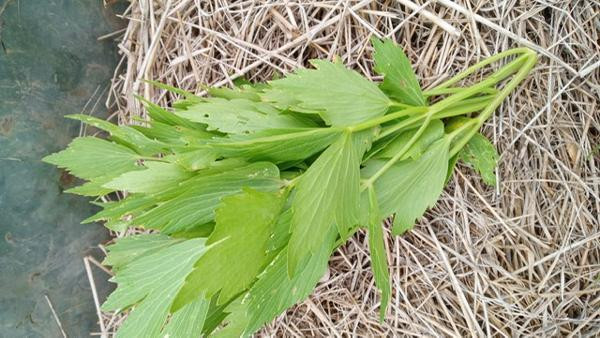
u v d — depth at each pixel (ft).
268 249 0.95
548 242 1.34
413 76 1.18
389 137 1.17
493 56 1.21
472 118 1.26
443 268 1.36
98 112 1.61
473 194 1.34
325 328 1.46
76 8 1.52
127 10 1.59
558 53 1.31
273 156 1.02
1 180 1.43
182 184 0.94
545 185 1.33
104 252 1.64
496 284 1.35
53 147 1.51
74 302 1.59
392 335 1.42
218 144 0.93
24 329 1.50
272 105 1.14
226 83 1.48
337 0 1.38
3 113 1.42
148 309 0.97
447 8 1.32
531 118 1.31
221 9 1.45
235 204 0.89
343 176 1.01
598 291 1.37
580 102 1.32
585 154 1.34
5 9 1.40
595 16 1.31
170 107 1.57
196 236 1.03
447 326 1.39
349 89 1.10
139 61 1.57
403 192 1.15
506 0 1.27
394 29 1.33
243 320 1.10
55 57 1.50
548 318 1.36
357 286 1.45
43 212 1.51
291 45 1.39
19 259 1.48
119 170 1.22
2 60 1.40
